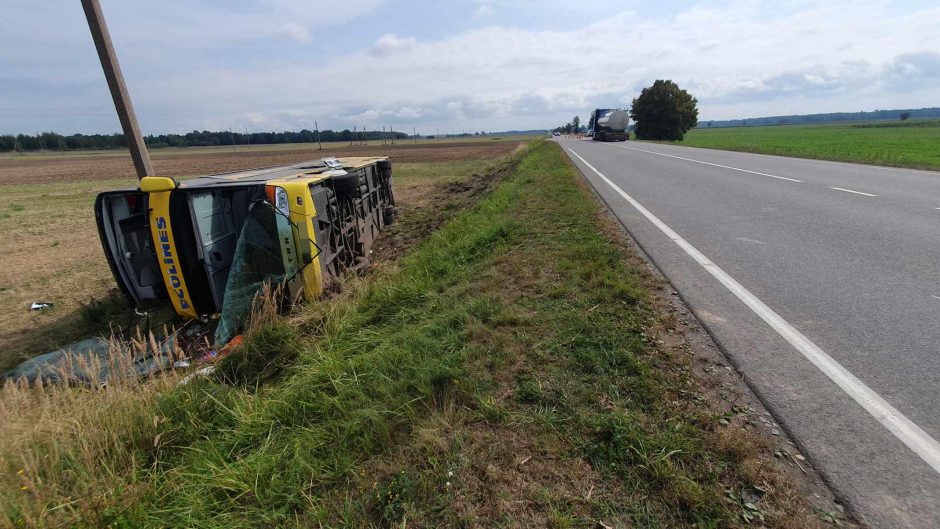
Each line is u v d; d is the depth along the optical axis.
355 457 2.51
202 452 2.87
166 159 66.00
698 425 2.43
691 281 4.58
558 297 4.31
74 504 2.47
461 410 2.71
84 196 23.00
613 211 8.38
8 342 5.93
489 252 6.39
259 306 5.38
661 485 2.09
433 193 17.89
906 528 1.82
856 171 13.11
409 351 3.54
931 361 2.98
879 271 4.68
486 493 2.12
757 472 2.09
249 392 3.87
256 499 2.37
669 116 60.03
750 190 10.21
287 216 5.56
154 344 4.09
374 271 7.55
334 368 3.51
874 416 2.48
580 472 2.20
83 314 6.18
